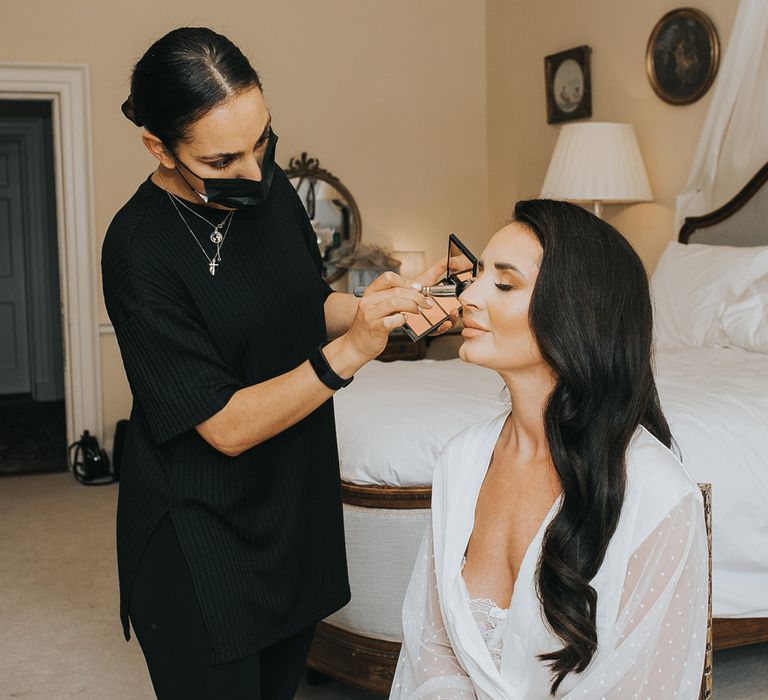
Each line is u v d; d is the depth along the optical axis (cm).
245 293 168
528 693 127
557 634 121
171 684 172
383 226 642
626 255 130
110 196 579
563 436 126
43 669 312
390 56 634
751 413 265
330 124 625
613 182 480
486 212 665
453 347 639
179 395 159
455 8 646
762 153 416
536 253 130
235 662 168
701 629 125
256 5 602
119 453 564
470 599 135
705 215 438
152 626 171
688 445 253
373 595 253
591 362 125
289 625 178
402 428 259
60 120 570
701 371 322
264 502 174
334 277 623
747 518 254
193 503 166
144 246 162
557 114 576
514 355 131
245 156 153
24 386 925
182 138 150
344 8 621
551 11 582
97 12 569
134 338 160
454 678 138
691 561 122
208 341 165
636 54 514
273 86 611
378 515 251
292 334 178
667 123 496
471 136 657
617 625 121
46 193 889
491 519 137
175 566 167
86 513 503
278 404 157
